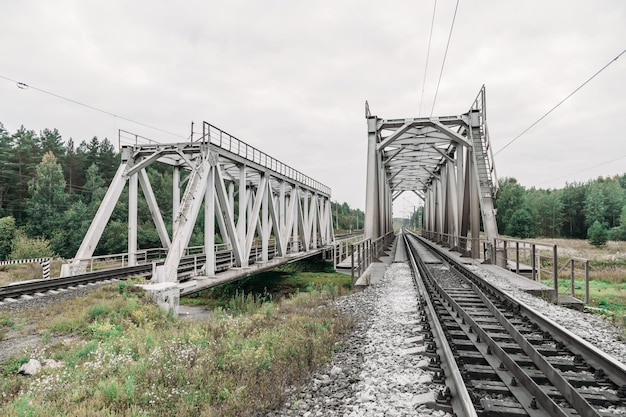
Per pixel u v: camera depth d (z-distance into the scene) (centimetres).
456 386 371
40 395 489
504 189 8881
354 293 1180
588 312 952
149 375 513
